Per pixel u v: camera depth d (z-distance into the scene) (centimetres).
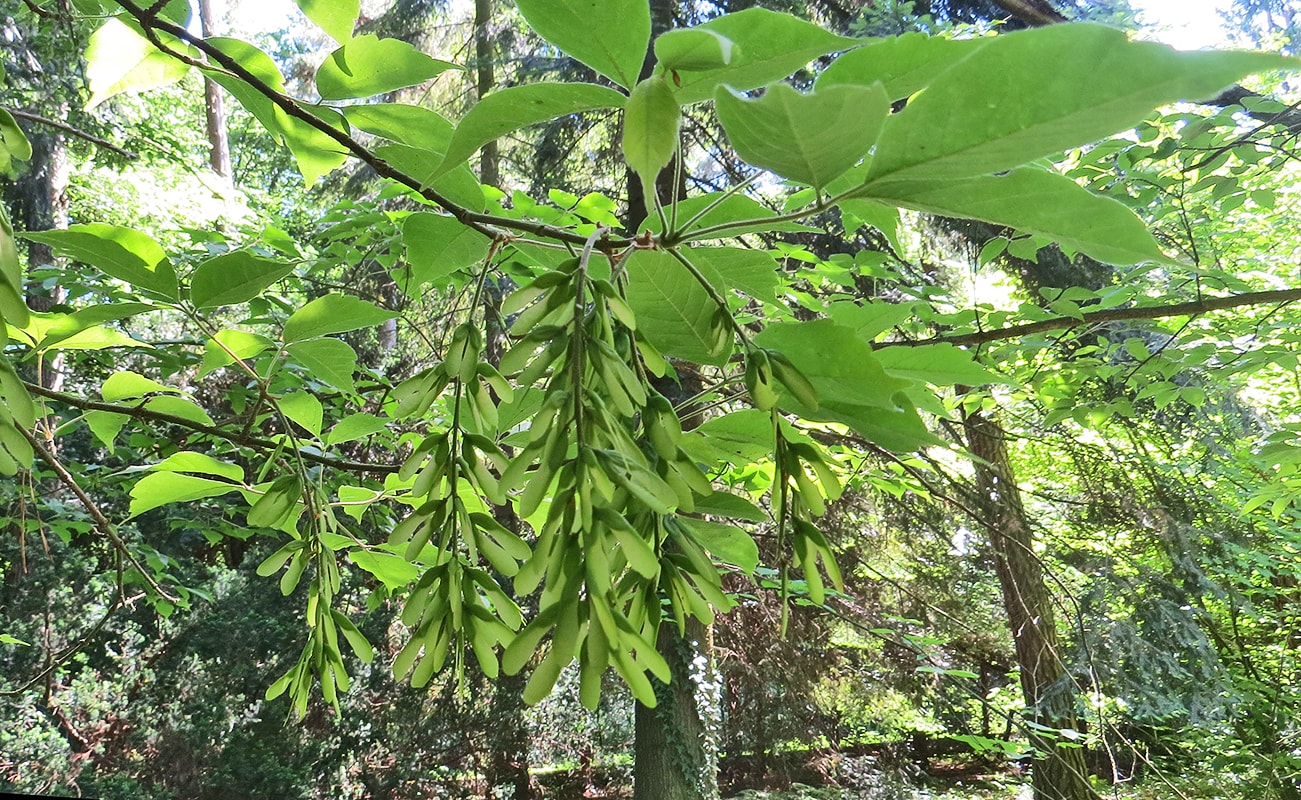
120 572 245
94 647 1045
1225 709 877
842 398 80
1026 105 56
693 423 387
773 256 122
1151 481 869
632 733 1213
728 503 91
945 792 1055
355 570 1128
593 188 971
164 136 1062
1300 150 459
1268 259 803
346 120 140
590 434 72
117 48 154
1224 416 878
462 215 102
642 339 87
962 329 404
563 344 75
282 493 125
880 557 979
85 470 442
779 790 1010
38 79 784
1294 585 1056
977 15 776
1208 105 491
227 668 1092
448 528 86
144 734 1027
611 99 79
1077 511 938
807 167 67
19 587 955
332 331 158
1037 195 67
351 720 1115
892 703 1031
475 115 80
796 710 980
